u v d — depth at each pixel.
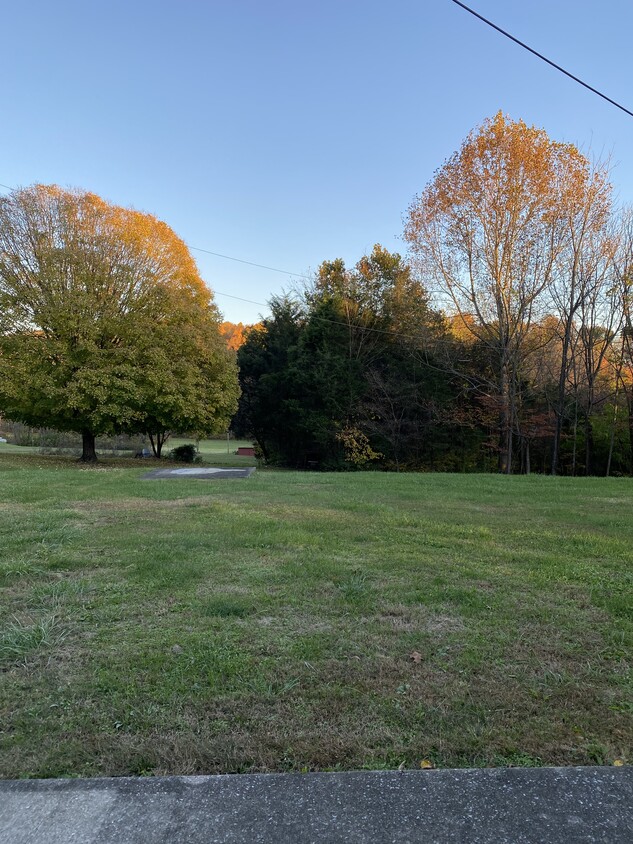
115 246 18.02
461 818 1.78
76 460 19.78
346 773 2.00
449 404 25.42
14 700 2.55
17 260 17.33
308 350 27.25
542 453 27.97
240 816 1.77
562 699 2.62
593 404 24.16
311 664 2.93
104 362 16.67
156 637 3.26
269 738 2.27
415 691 2.67
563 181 20.55
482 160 20.77
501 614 3.72
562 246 21.06
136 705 2.51
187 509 7.80
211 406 18.45
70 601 3.86
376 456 25.55
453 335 25.59
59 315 16.19
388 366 26.56
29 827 1.71
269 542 5.70
